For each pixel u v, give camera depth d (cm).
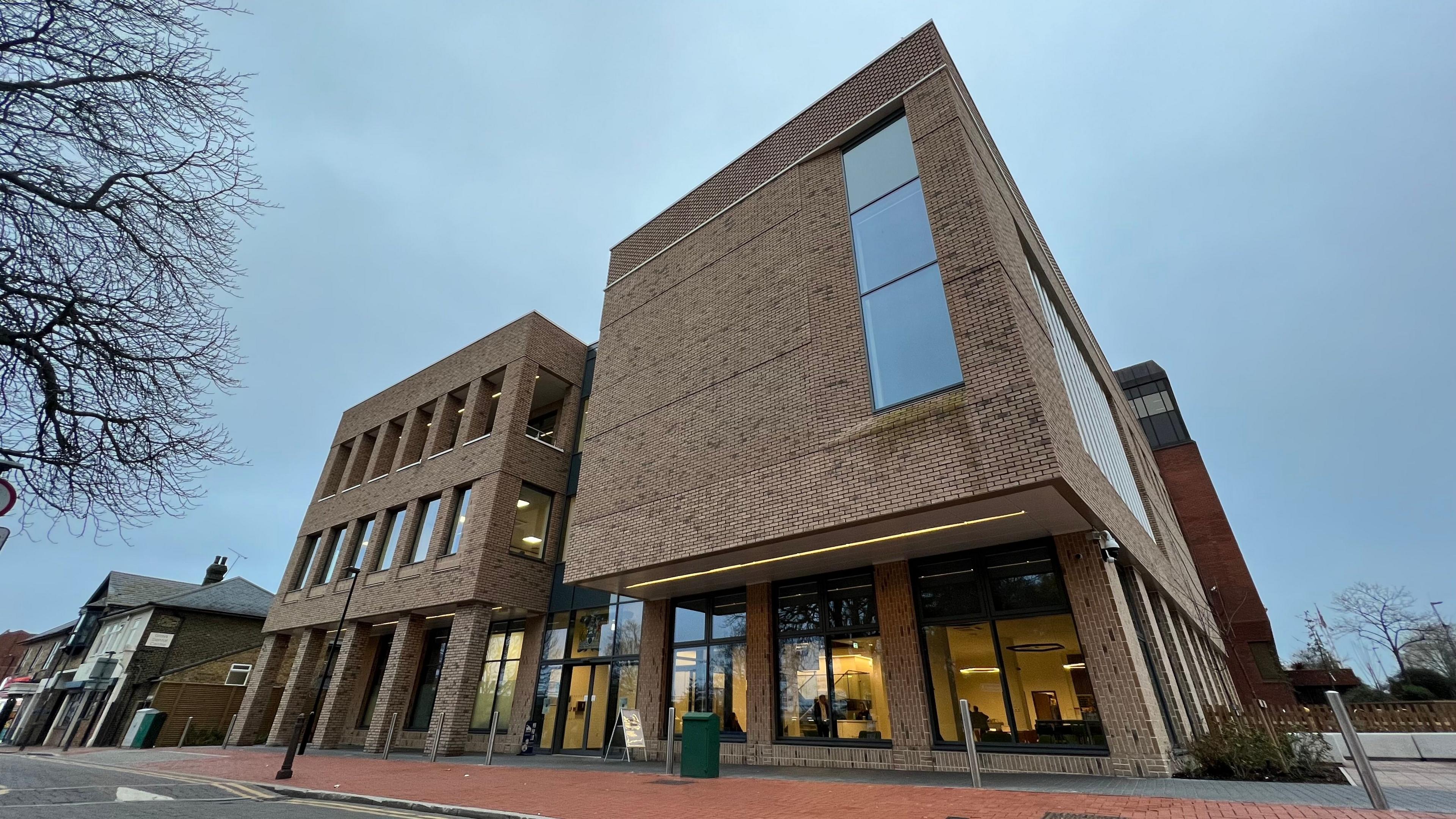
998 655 1055
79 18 601
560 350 2309
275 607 2562
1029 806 653
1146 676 992
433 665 2167
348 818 753
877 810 679
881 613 1194
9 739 3697
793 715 1262
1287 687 2841
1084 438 1212
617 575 1396
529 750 1712
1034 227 1689
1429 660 4216
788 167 1489
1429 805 602
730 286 1485
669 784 959
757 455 1224
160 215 679
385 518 2311
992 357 953
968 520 991
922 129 1224
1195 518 3347
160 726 2555
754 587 1422
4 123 580
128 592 4044
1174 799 664
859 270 1234
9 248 609
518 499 1992
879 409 1073
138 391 699
